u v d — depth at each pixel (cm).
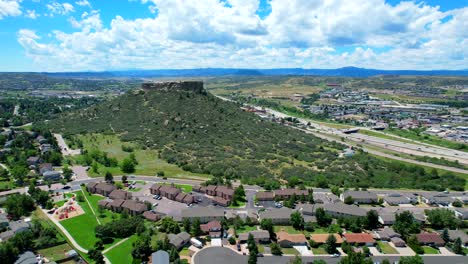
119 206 17000
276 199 18650
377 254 13500
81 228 15250
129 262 12619
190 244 13962
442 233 14762
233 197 18188
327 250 13550
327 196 19062
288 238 14000
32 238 13812
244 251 13512
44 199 17662
